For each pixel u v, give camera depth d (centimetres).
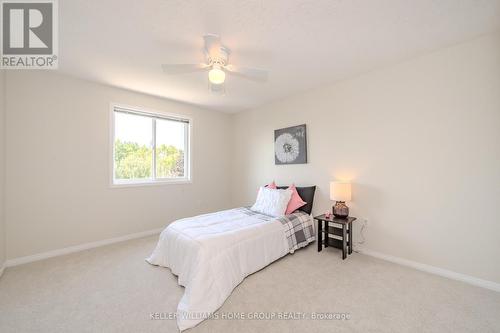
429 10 163
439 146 220
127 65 246
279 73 269
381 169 259
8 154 238
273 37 195
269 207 302
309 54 225
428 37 198
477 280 199
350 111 285
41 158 258
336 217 277
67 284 201
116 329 148
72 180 279
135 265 240
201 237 200
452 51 212
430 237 226
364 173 273
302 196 325
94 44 204
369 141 268
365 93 271
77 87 282
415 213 235
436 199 222
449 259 214
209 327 150
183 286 197
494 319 156
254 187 422
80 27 179
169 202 375
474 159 201
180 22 173
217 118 448
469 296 182
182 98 363
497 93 190
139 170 349
